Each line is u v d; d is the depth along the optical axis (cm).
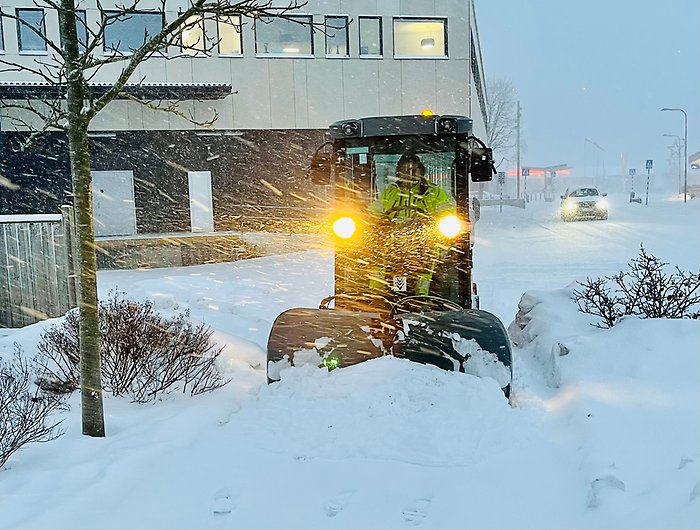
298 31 2080
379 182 589
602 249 1769
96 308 469
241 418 505
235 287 1234
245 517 367
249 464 430
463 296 589
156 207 2017
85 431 469
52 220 883
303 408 500
